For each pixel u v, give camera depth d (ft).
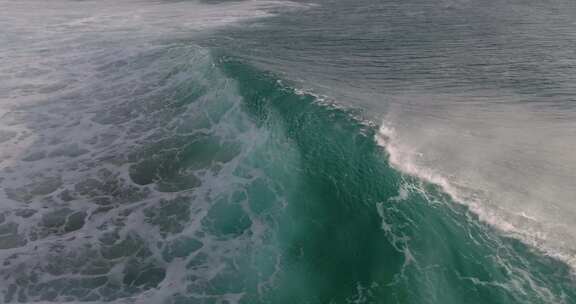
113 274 34.71
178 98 63.00
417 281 32.30
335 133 48.83
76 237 38.55
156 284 33.60
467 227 36.19
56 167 48.60
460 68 72.08
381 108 55.72
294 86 60.49
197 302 31.86
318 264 34.83
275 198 41.63
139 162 49.19
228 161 47.91
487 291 31.01
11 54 82.79
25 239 38.32
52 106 62.39
